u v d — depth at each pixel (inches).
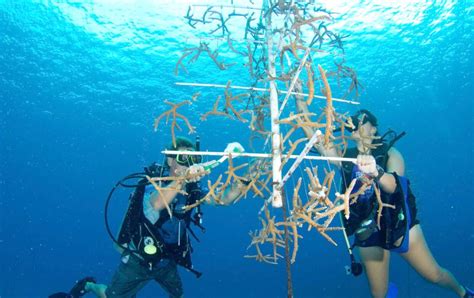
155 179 95.1
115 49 626.8
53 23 593.9
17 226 1008.9
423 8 567.2
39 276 1042.7
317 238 909.2
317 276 874.1
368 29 590.2
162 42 609.6
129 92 701.9
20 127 772.6
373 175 96.0
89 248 1099.3
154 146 829.2
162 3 556.4
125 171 908.0
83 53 636.1
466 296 204.2
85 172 910.4
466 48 641.0
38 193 955.3
